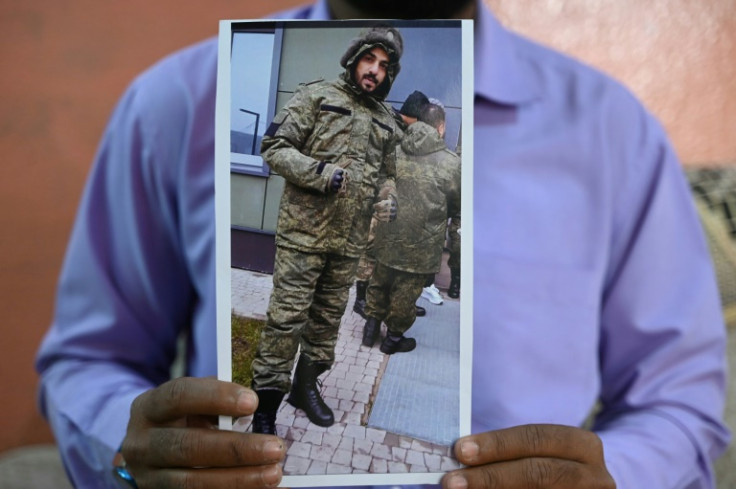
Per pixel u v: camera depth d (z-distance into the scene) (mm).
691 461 803
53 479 954
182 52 875
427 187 490
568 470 514
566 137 843
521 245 832
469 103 492
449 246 489
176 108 854
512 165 838
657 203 869
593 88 867
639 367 865
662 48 1050
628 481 745
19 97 987
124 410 786
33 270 994
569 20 1036
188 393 490
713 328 884
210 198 838
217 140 486
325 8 813
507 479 497
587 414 835
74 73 987
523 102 848
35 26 983
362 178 485
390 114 489
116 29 981
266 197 484
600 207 845
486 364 820
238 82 489
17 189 992
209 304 848
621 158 865
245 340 489
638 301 866
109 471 784
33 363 995
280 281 486
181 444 495
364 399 492
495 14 1031
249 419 493
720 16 1058
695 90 1062
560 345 829
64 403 833
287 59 489
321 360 492
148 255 877
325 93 488
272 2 988
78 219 907
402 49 494
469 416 495
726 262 970
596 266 841
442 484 491
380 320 491
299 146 485
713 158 1071
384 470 493
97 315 887
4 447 992
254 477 482
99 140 991
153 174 863
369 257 486
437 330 493
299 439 492
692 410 838
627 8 1044
